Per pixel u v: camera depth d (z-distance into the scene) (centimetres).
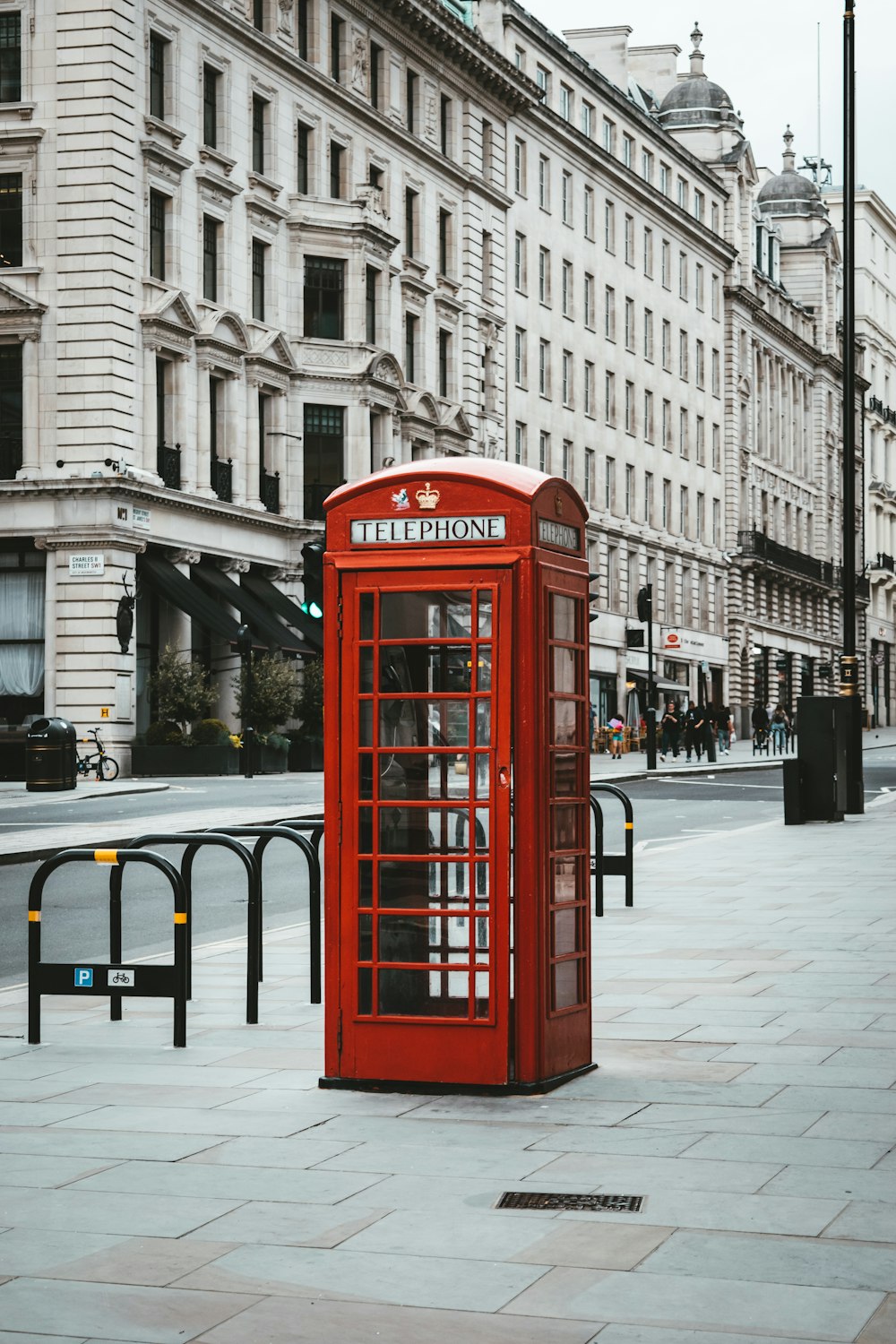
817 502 10556
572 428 7006
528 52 6706
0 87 4359
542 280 6806
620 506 7444
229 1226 641
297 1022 1076
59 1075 921
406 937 869
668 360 8125
